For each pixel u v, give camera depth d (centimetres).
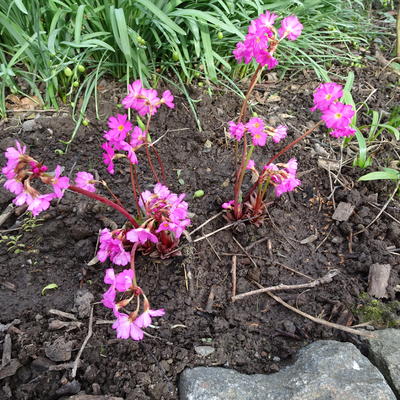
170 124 61
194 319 42
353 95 70
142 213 46
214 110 64
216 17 65
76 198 50
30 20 61
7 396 36
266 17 40
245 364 39
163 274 45
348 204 52
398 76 75
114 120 39
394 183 56
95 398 36
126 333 31
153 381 38
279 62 73
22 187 32
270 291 45
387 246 50
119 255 37
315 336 42
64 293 43
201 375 37
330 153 60
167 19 57
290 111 66
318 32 76
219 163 57
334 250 49
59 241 47
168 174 55
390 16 89
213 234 48
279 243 49
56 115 60
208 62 61
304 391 36
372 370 38
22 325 40
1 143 56
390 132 63
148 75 64
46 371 37
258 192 46
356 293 45
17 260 45
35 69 61
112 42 63
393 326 42
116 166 55
